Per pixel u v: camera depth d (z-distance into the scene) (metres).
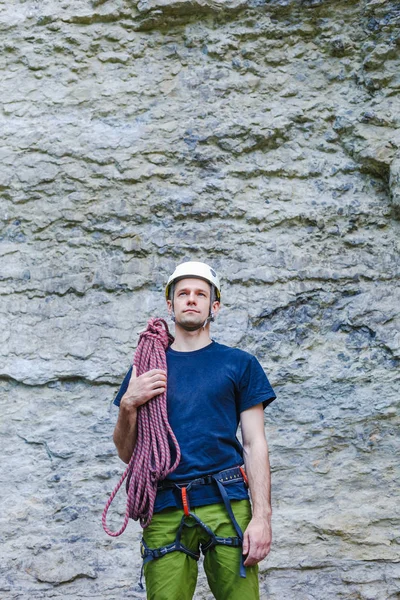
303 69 5.84
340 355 5.25
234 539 3.06
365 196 5.62
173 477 3.13
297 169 5.65
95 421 5.07
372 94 5.75
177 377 3.31
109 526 4.79
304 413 5.09
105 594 4.60
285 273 5.41
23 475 4.91
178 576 3.04
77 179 5.58
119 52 5.86
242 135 5.68
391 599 4.61
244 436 3.32
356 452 4.99
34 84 5.79
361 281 5.42
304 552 4.72
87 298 5.36
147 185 5.59
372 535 4.77
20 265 5.43
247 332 5.27
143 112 5.75
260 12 5.85
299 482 4.92
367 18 5.81
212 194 5.57
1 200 5.56
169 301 3.65
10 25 5.84
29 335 5.27
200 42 5.86
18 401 5.12
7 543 4.73
